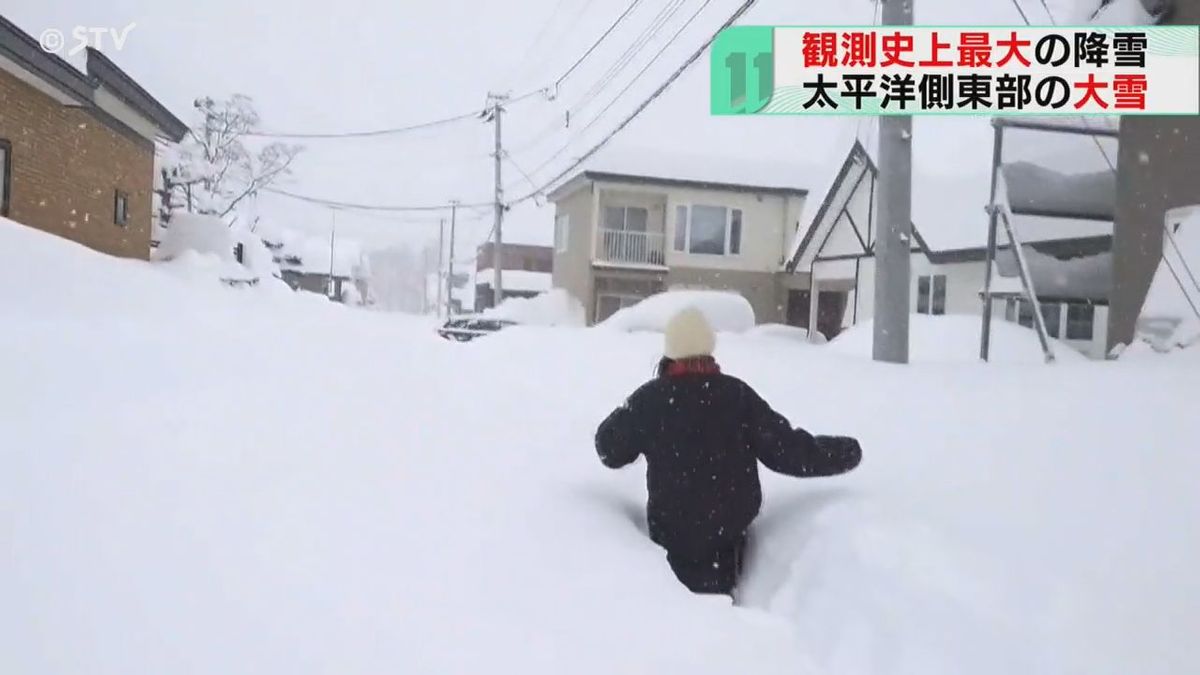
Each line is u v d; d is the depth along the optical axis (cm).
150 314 427
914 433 314
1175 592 176
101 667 119
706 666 162
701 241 2203
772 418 260
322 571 159
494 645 149
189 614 136
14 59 867
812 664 183
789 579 231
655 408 258
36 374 241
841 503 246
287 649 133
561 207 2489
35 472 170
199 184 2661
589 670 149
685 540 252
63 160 1077
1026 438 287
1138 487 227
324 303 1620
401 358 449
